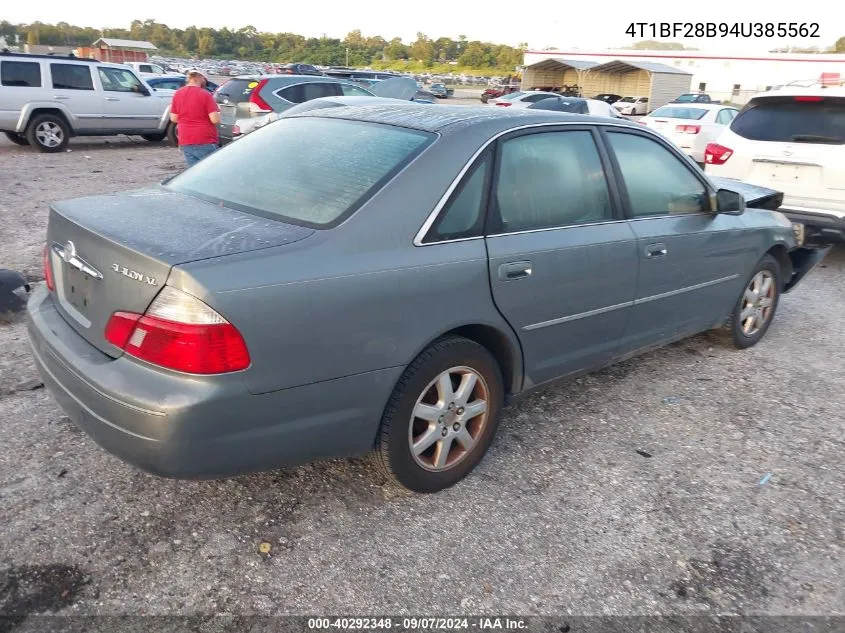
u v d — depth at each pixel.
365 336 2.68
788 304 6.40
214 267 2.37
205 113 9.06
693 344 5.25
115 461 3.28
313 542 2.83
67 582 2.55
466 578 2.69
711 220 4.41
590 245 3.53
